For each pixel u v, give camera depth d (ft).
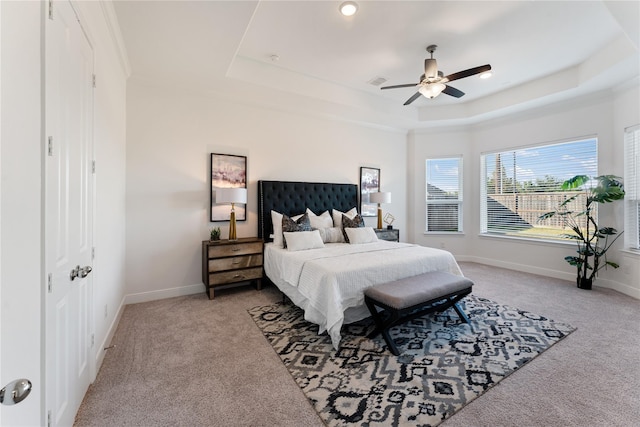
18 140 2.68
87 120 5.51
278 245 12.01
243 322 8.83
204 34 7.87
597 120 12.34
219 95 12.12
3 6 2.43
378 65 11.46
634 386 5.59
